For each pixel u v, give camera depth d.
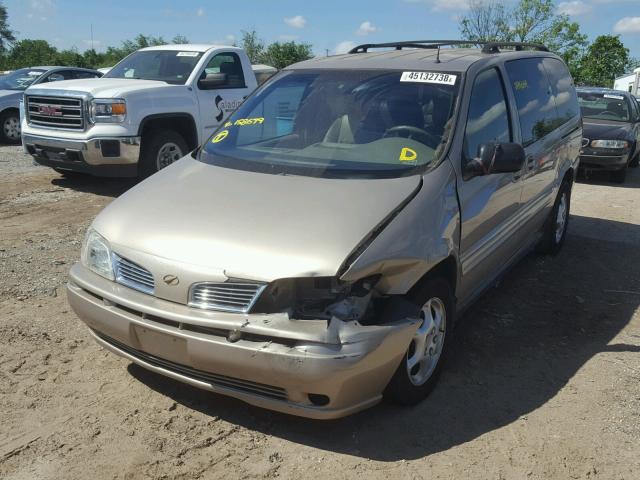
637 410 3.83
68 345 4.35
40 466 3.13
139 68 9.90
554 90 6.28
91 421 3.51
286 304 3.11
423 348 3.72
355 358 3.03
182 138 9.28
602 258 6.95
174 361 3.32
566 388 4.07
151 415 3.59
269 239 3.27
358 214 3.44
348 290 3.17
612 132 11.81
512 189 4.84
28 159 12.00
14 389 3.79
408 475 3.16
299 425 3.54
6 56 52.66
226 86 9.88
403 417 3.66
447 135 4.09
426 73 4.48
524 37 31.64
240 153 4.37
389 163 3.96
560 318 5.22
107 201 8.52
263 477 3.12
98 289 3.52
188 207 3.65
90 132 8.37
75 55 44.81
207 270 3.20
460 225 3.94
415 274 3.46
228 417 3.59
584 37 32.31
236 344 3.08
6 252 6.22
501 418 3.70
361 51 5.65
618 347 4.70
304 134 4.39
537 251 6.86
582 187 11.63
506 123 4.88
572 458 3.35
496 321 5.11
